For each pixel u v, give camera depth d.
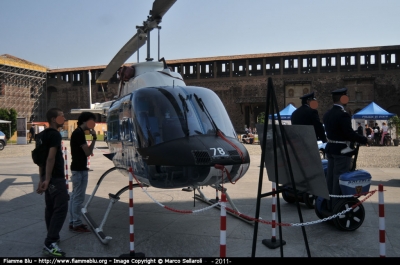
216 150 4.66
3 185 10.11
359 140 5.43
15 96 59.69
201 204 7.67
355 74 52.06
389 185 9.56
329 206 5.84
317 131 6.45
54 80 65.44
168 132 4.92
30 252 4.81
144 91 5.47
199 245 5.05
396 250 4.76
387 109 51.19
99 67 61.91
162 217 6.58
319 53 52.69
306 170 4.09
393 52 52.44
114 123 6.37
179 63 58.69
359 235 5.42
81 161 5.64
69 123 45.03
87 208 6.95
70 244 5.10
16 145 31.75
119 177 11.62
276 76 55.16
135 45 8.50
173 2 6.64
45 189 4.48
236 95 57.09
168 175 4.78
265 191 9.03
